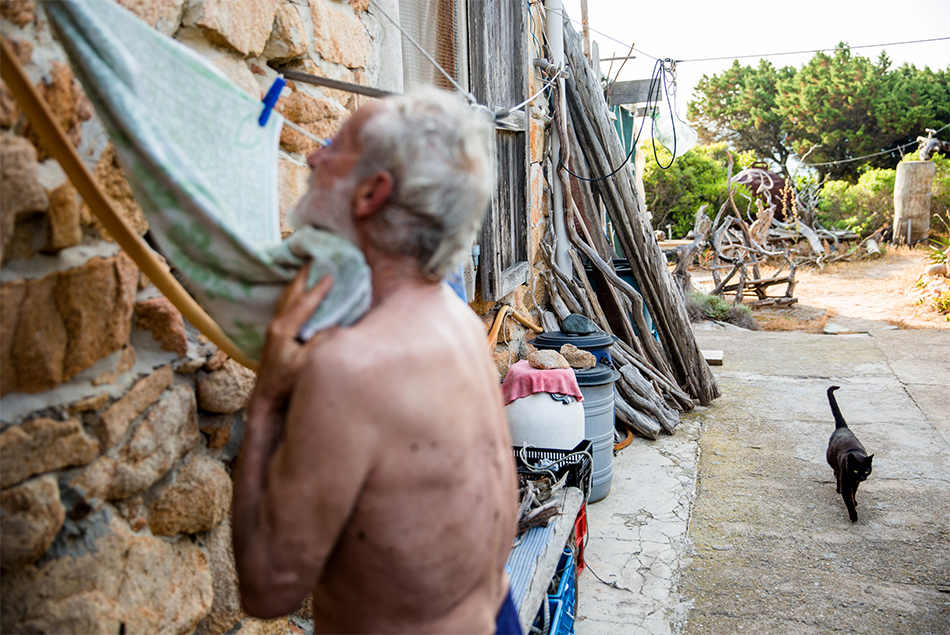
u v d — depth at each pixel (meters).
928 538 3.82
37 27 1.16
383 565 0.98
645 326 6.13
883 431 5.52
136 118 0.97
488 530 1.07
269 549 0.93
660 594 3.36
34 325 1.14
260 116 1.39
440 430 0.97
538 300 5.90
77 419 1.25
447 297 1.13
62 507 1.20
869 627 3.07
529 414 3.82
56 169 1.19
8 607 1.13
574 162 6.14
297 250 1.04
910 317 10.41
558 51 5.80
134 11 1.37
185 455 1.60
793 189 16.92
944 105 27.36
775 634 3.04
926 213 18.09
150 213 1.06
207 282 1.10
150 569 1.44
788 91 29.70
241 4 1.73
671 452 5.23
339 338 0.93
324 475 0.90
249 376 1.77
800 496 4.41
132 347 1.45
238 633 1.76
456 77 3.88
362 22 2.56
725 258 12.33
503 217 4.57
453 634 1.05
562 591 2.83
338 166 1.03
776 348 8.71
